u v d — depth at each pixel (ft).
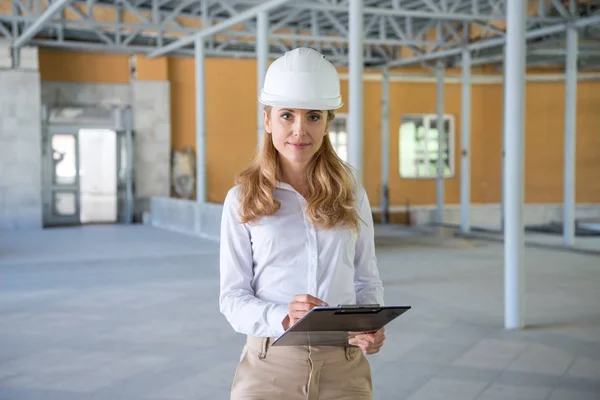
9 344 19.85
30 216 54.75
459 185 67.15
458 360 18.01
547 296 26.81
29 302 26.08
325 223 6.51
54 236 49.26
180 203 52.39
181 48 58.80
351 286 6.84
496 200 67.15
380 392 15.47
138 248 42.37
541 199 65.51
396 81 65.46
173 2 48.16
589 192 65.21
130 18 55.72
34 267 34.88
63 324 22.43
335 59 60.49
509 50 21.03
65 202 57.41
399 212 65.00
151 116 59.16
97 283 30.17
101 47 54.39
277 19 52.90
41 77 56.18
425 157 66.95
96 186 77.05
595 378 16.43
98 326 22.12
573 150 42.06
